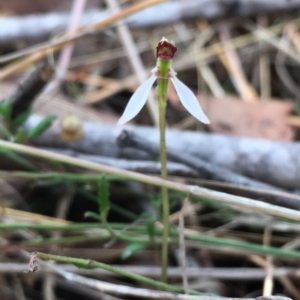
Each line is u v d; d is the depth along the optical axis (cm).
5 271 13
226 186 12
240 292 15
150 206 16
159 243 13
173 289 11
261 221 15
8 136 14
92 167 12
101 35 25
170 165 13
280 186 15
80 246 16
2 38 23
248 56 24
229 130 19
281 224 15
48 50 17
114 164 14
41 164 16
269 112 19
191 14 24
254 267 15
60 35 22
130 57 21
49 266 13
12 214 16
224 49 24
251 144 15
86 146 16
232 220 16
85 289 14
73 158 13
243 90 22
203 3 24
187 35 25
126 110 10
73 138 15
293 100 22
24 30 23
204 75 23
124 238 12
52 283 14
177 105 21
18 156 16
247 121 19
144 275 14
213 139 16
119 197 17
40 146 16
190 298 11
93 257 15
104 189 11
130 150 16
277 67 23
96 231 15
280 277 14
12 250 14
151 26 24
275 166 15
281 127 19
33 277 15
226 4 24
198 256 15
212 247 14
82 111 19
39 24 23
